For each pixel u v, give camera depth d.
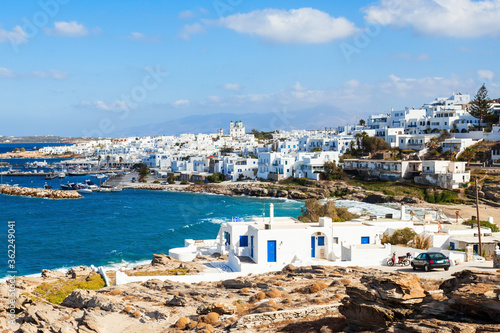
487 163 160.25
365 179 170.88
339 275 40.62
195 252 64.62
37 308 37.53
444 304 22.73
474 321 21.20
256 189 172.88
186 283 44.81
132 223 116.44
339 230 54.28
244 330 28.11
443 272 37.34
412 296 23.67
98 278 52.53
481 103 186.38
